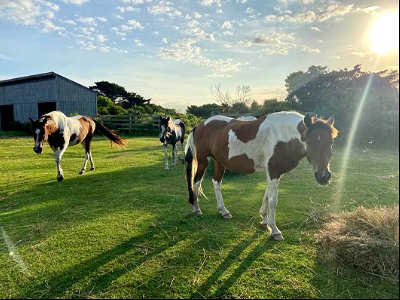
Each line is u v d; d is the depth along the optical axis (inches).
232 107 1056.8
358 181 233.9
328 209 166.9
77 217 162.9
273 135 130.2
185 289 96.0
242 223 151.2
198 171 169.8
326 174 110.2
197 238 133.3
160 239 132.7
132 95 1934.1
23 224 154.9
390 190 206.5
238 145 142.6
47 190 225.5
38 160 373.7
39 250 124.7
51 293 95.7
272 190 133.1
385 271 99.9
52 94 854.5
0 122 1034.1
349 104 468.1
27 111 927.7
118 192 213.9
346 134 442.3
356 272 102.7
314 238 129.9
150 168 313.3
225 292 93.9
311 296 91.0
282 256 115.3
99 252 121.5
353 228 118.3
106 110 1129.4
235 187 223.8
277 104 826.2
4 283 102.1
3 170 309.4
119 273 105.8
